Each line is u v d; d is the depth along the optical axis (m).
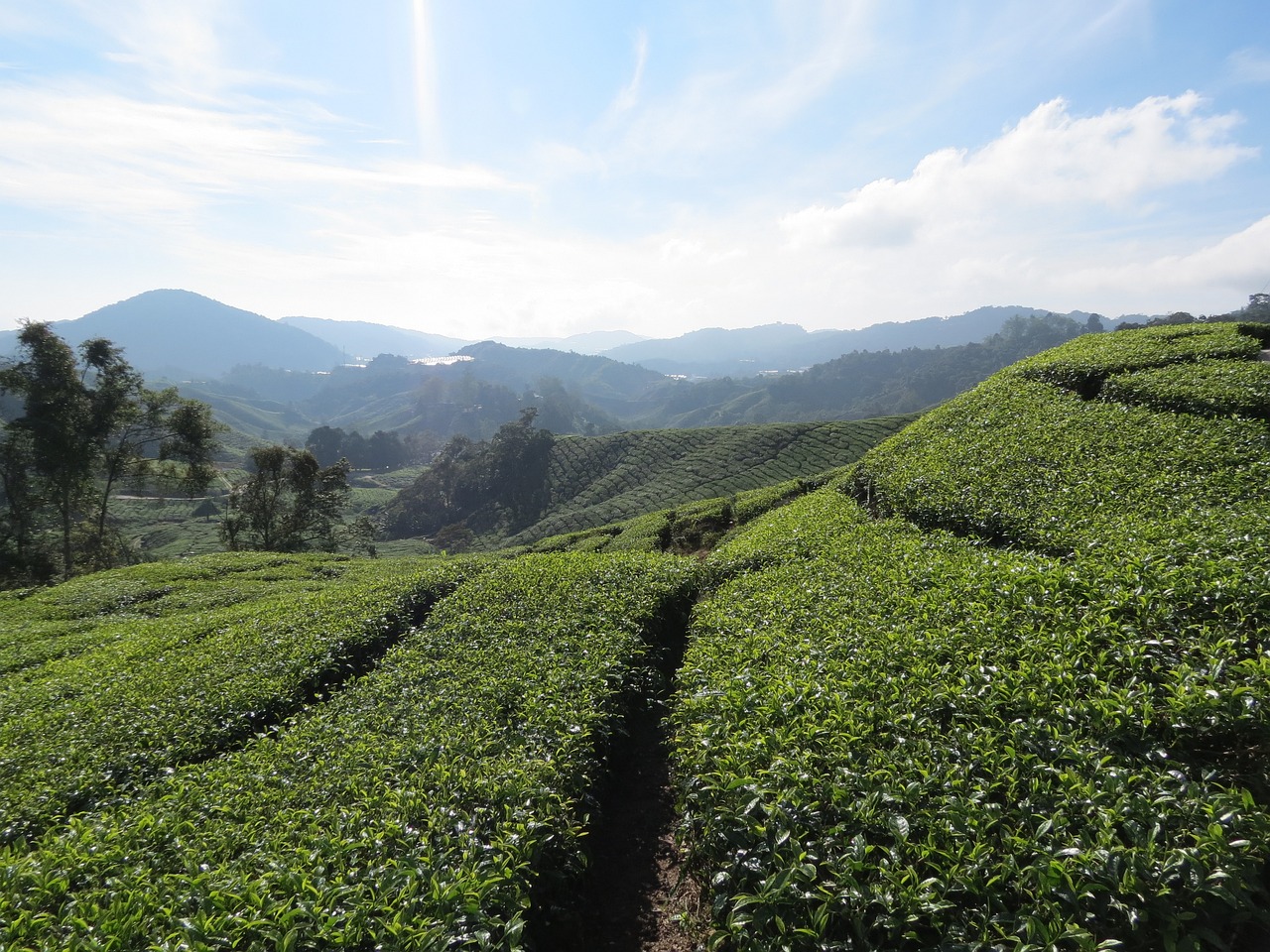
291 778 10.22
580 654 13.63
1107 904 5.13
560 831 8.08
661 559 21.70
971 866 5.61
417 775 9.24
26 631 24.72
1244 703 6.33
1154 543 10.63
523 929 6.77
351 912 6.37
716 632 13.82
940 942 5.29
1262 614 7.80
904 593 12.04
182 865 8.00
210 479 62.72
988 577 11.23
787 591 14.63
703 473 105.94
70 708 14.85
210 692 14.81
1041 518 14.08
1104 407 20.19
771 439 110.19
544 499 118.38
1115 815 5.70
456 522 124.00
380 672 15.00
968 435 22.25
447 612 18.84
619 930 8.16
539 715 10.95
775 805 6.95
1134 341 27.33
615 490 111.75
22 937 6.64
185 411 58.47
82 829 9.37
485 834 7.87
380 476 186.62
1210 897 5.12
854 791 6.98
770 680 10.12
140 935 6.41
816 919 5.70
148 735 13.16
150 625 23.34
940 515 17.00
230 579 34.78
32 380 50.41
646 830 10.02
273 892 6.84
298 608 22.27
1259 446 14.38
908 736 7.72
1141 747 6.59
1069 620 8.94
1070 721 7.11
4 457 51.12
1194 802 5.70
